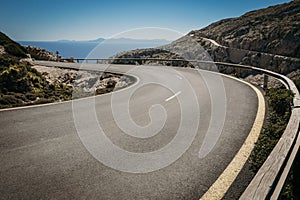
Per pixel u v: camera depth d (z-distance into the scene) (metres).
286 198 3.18
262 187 2.11
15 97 9.75
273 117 6.11
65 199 3.02
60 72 22.22
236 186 3.29
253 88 11.68
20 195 3.09
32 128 5.77
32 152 4.40
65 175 3.61
